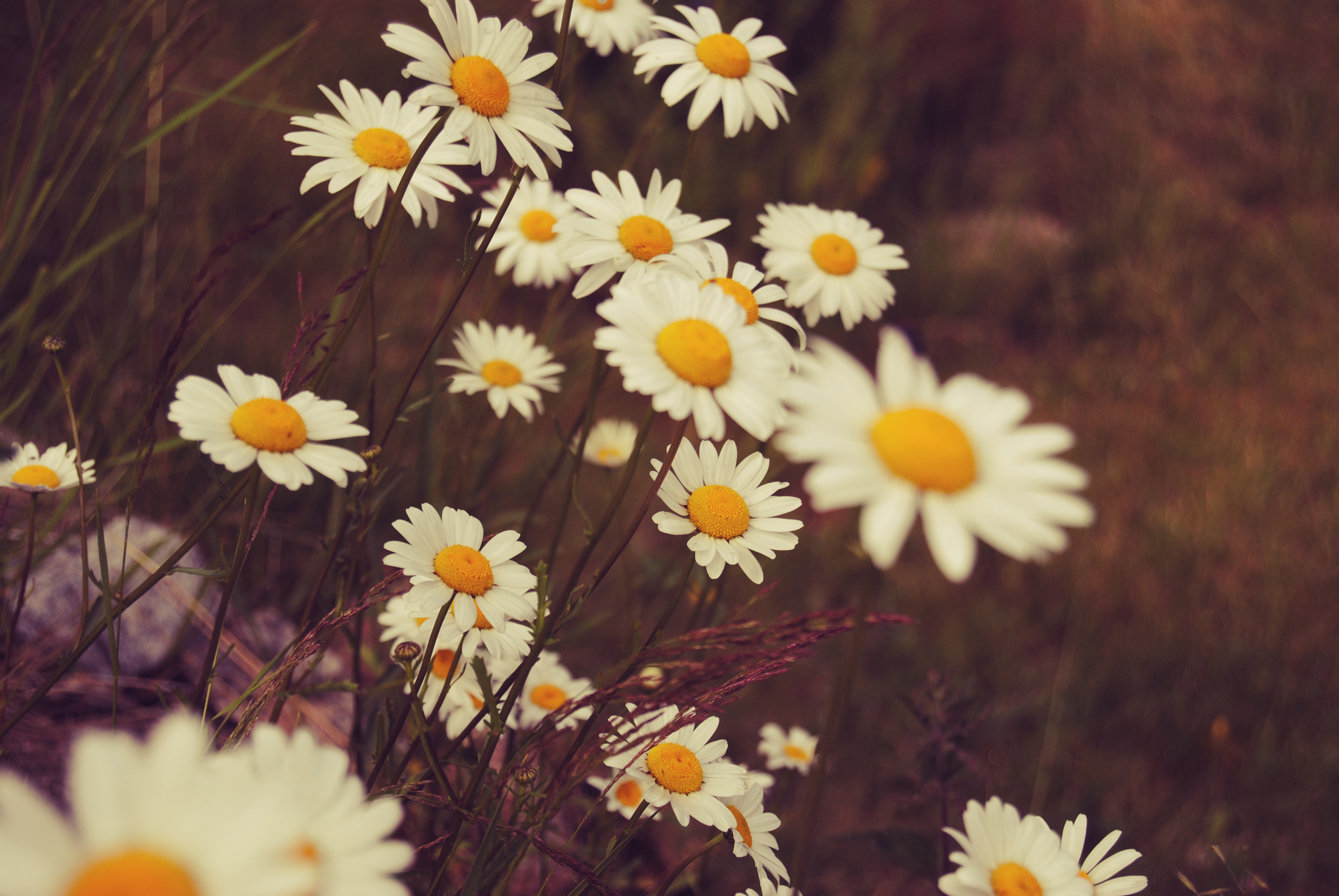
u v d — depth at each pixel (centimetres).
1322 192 154
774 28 149
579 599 46
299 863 34
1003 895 43
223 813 32
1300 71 172
